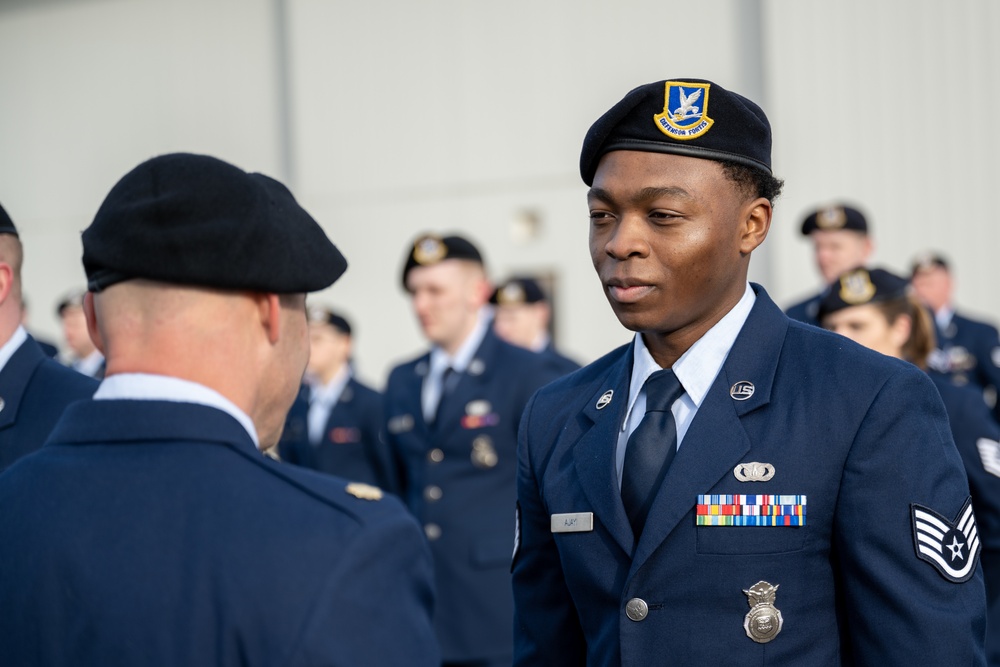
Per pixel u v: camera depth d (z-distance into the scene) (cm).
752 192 194
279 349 158
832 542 186
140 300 150
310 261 154
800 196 999
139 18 1302
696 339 200
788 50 1007
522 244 1148
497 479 492
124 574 142
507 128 1151
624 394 206
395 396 525
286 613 139
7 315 254
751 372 196
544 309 774
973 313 955
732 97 190
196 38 1279
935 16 968
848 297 358
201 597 141
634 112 189
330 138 1216
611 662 193
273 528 144
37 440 246
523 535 219
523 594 218
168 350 151
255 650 138
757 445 189
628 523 193
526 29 1141
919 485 181
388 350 1203
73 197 1340
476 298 514
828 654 185
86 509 147
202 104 1274
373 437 702
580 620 205
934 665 174
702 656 183
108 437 152
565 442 210
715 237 189
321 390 730
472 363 505
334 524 147
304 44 1224
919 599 176
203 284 149
